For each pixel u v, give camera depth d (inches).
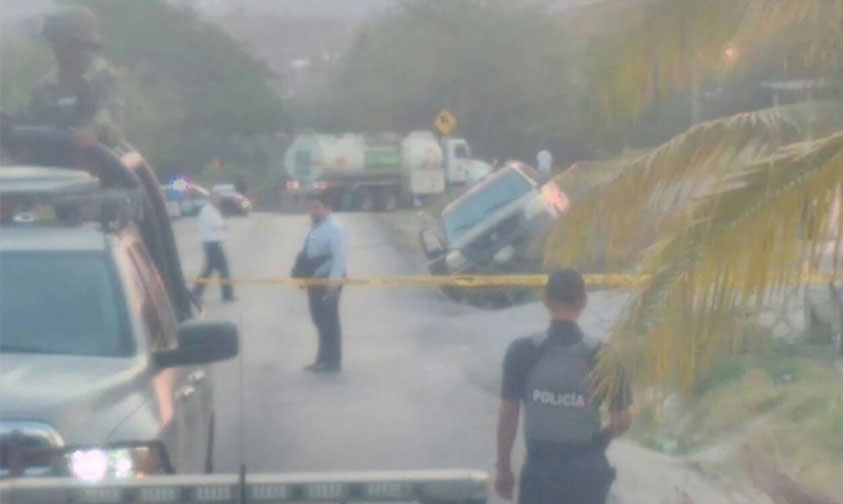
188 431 476.1
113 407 397.4
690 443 685.9
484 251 1288.1
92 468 360.2
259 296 1419.8
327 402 868.6
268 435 751.1
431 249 1374.3
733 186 380.5
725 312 378.6
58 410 373.1
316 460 709.9
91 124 603.2
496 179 1301.7
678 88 478.6
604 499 429.1
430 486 259.1
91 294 452.8
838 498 547.8
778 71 469.4
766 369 711.7
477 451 738.2
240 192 1406.3
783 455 625.6
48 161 578.6
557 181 462.0
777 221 377.4
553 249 439.8
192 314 639.8
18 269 456.8
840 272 394.0
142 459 376.8
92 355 435.8
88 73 611.5
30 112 608.4
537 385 425.4
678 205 416.5
